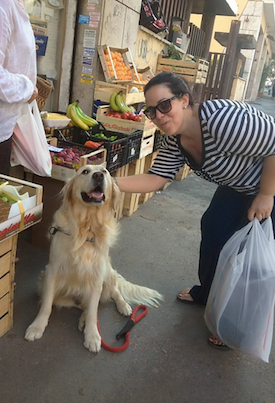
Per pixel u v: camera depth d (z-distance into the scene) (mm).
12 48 2203
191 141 2195
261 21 18719
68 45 4609
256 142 1932
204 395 2111
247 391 2193
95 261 2395
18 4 2145
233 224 2525
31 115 2617
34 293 2770
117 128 4133
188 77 6910
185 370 2277
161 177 2566
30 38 2318
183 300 2982
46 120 3402
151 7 6258
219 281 2395
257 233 2223
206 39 11117
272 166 2068
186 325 2715
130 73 5180
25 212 2100
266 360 2271
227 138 1938
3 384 1963
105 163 3332
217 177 2271
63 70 4672
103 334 2486
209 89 11336
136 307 2740
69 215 2350
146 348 2414
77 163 2992
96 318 2447
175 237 4188
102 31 4637
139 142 4102
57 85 4711
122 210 4523
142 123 4027
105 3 4496
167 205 5172
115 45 5184
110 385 2072
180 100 2021
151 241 3984
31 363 2133
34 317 2518
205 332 2670
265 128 1925
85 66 4730
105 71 4602
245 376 2312
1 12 1994
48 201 3232
